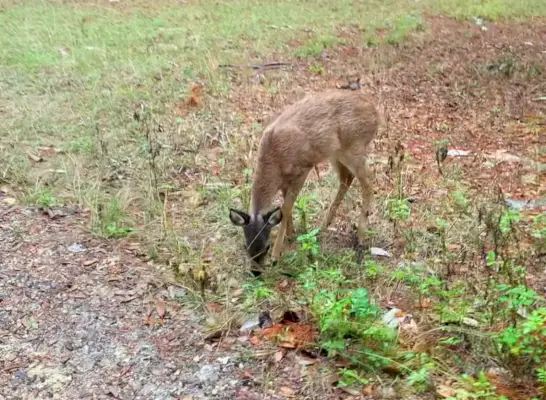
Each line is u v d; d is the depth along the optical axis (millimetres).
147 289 4754
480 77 7617
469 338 4363
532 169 5969
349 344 4348
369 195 5207
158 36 8844
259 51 8242
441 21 10102
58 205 5438
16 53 7812
